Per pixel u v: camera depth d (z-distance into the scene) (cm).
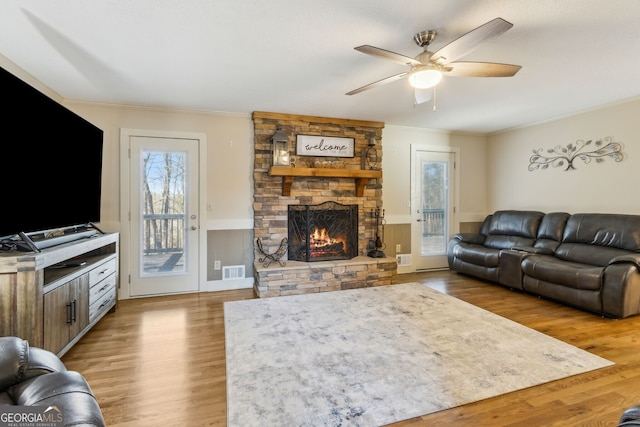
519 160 507
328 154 443
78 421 82
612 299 302
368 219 465
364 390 184
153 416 169
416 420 162
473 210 559
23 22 202
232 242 422
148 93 340
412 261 517
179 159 403
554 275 349
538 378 198
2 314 188
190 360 230
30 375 104
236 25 208
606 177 396
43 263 198
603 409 172
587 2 184
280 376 197
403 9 190
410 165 511
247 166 424
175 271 404
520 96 356
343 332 259
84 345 255
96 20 201
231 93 341
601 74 294
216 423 164
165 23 205
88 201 307
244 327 269
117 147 379
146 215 391
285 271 389
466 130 534
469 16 198
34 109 220
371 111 412
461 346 237
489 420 162
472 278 475
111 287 321
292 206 428
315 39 226
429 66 204
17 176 203
